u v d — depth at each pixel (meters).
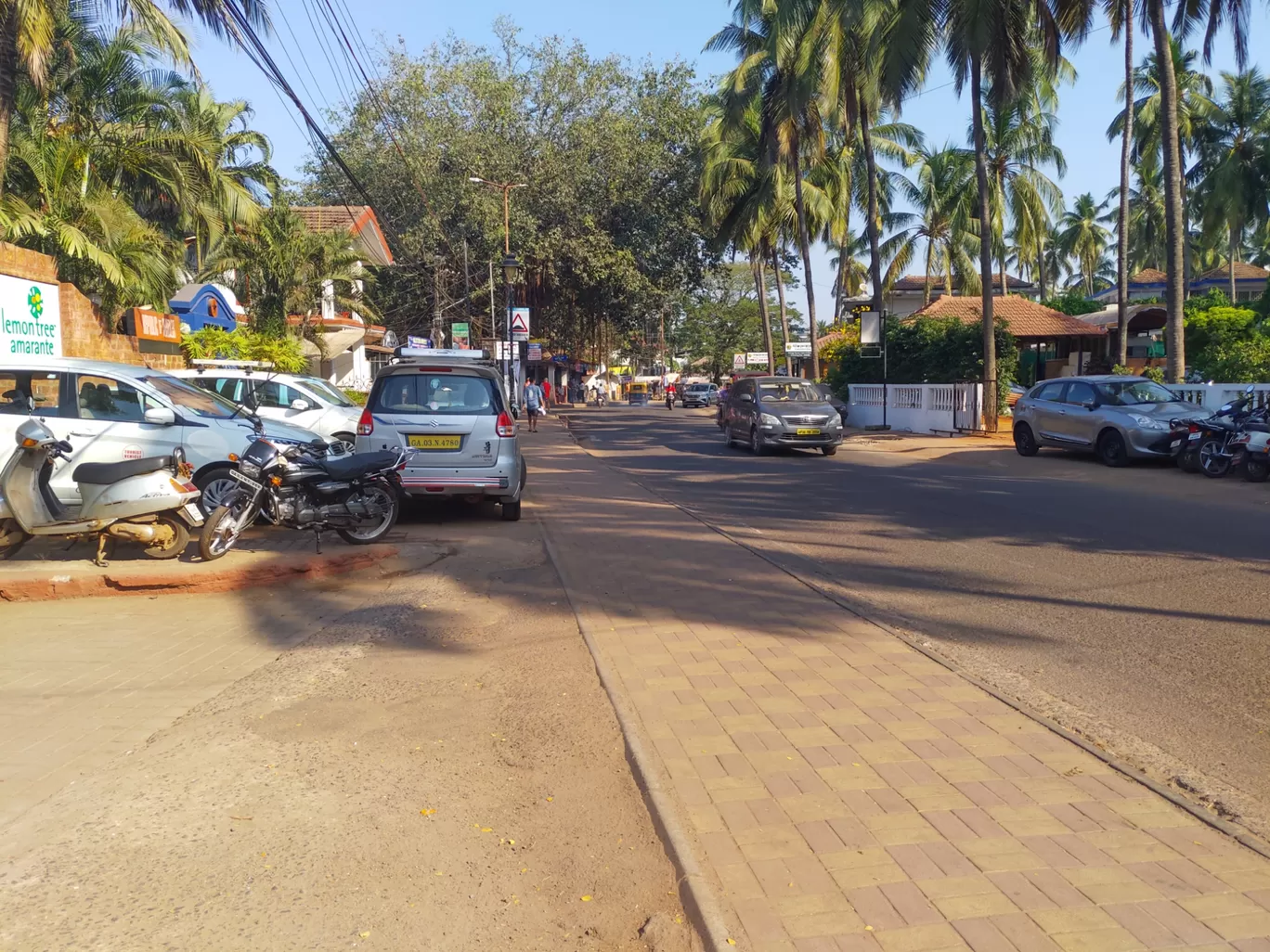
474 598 7.99
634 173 42.28
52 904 3.52
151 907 3.50
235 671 6.18
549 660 6.32
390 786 4.50
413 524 11.52
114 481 8.37
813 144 33.47
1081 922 3.25
